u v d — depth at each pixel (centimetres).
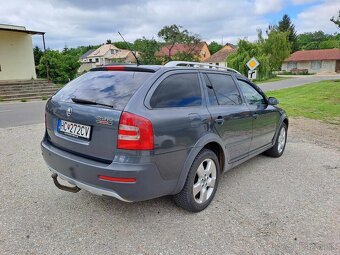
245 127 411
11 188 386
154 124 269
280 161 527
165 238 283
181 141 296
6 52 2023
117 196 269
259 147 471
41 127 789
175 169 294
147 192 274
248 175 454
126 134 261
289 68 6197
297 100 1488
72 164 290
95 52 7356
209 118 335
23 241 273
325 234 296
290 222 317
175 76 318
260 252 266
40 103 1456
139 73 309
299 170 480
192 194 321
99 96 294
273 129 511
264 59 3616
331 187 412
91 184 279
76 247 266
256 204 357
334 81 2947
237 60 3575
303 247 274
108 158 272
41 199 356
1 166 468
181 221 314
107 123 268
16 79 2097
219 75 392
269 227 306
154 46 3978
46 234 285
